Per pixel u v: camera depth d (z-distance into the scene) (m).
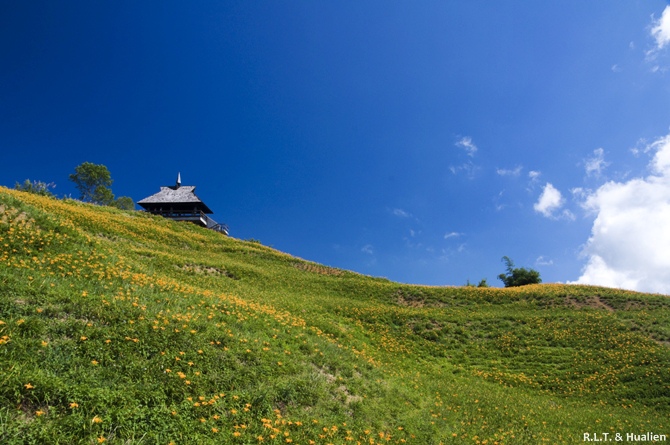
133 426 8.09
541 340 30.66
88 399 8.28
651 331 30.69
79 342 10.50
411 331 32.12
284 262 50.06
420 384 19.66
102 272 17.38
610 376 24.97
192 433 8.69
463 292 43.03
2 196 21.42
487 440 14.49
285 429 10.16
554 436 16.19
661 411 21.31
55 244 19.22
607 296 39.41
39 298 12.10
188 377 10.70
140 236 41.22
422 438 13.02
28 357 9.09
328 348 18.03
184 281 26.78
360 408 13.10
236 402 10.46
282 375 12.93
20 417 7.37
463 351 29.67
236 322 16.34
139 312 13.29
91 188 91.94
